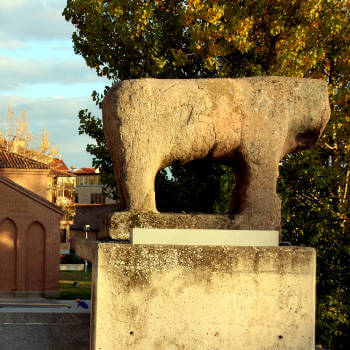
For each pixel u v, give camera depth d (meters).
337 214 11.98
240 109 4.95
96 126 15.27
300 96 5.10
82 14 16.05
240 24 13.02
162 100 4.82
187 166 12.22
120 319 4.05
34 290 35.44
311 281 4.25
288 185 12.48
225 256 4.18
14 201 35.69
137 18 13.80
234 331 4.14
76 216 67.56
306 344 4.21
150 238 4.23
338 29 12.77
